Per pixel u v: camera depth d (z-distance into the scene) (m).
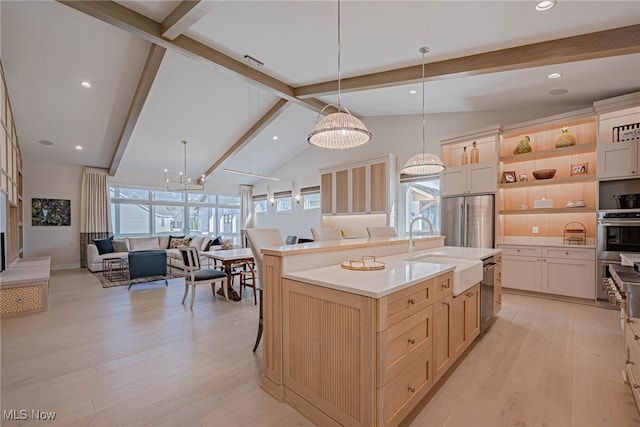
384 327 1.50
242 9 2.85
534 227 4.82
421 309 1.83
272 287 2.04
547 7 2.43
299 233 8.78
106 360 2.54
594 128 4.25
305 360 1.83
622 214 3.70
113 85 4.82
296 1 2.60
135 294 4.89
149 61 4.08
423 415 1.81
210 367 2.42
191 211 9.77
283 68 4.16
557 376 2.24
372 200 6.38
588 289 3.96
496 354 2.60
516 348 2.71
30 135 6.00
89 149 6.87
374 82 4.05
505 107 4.93
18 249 5.94
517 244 4.52
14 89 4.61
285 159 9.01
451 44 3.13
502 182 4.88
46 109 5.23
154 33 3.30
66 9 3.36
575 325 3.28
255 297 4.32
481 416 1.80
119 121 5.90
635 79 3.58
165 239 8.59
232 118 6.38
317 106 5.53
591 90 3.96
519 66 3.18
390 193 6.12
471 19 2.65
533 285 4.38
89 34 3.78
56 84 4.63
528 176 4.85
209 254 4.94
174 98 5.39
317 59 3.76
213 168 8.59
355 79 4.25
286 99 5.55
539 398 1.98
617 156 3.76
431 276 1.93
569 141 4.26
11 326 3.37
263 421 1.78
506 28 2.78
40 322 3.51
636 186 3.69
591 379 2.20
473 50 3.25
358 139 2.52
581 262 4.01
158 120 6.03
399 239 3.22
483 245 4.73
